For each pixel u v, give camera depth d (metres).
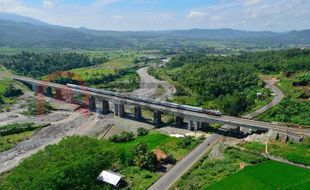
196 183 134.88
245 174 137.62
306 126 190.00
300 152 152.50
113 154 157.12
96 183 138.12
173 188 134.12
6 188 129.25
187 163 156.88
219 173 142.12
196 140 187.25
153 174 146.88
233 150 162.38
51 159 144.88
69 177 130.75
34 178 129.38
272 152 154.62
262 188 126.19
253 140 174.12
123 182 139.75
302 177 133.00
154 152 160.00
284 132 172.12
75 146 158.75
